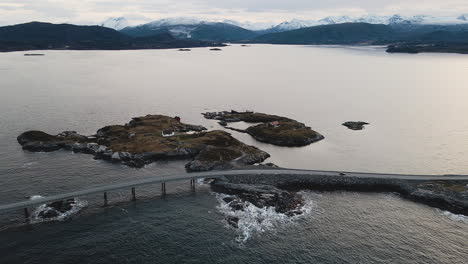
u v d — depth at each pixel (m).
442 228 88.94
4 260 72.75
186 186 111.25
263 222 90.19
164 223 88.94
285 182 111.06
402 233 86.50
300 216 93.50
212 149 135.12
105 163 127.69
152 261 74.06
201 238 82.75
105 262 73.31
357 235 85.38
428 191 104.31
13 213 91.12
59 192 103.44
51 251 76.25
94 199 100.81
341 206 99.50
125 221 89.50
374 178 113.81
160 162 131.25
